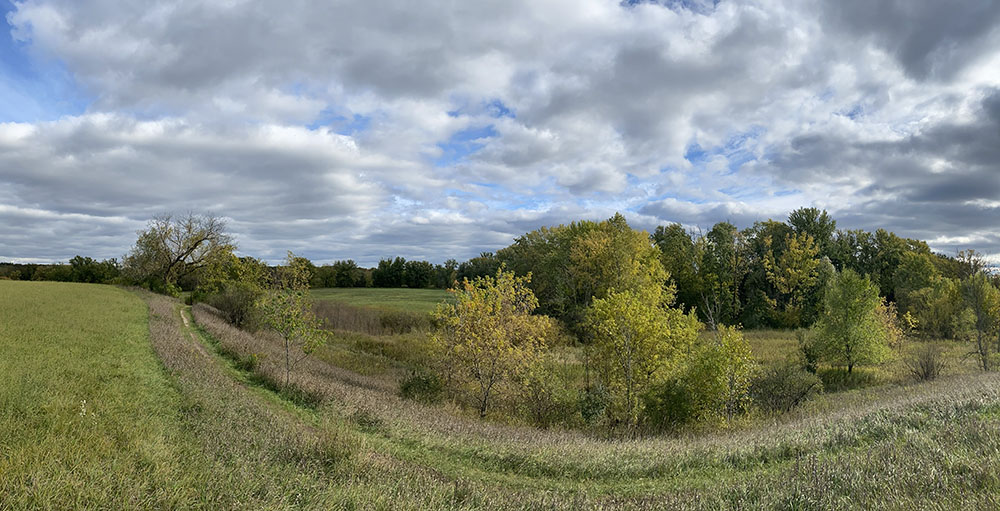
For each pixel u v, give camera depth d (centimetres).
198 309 3469
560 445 1094
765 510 626
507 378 1969
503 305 2031
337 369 2286
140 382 1157
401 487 739
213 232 5791
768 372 2261
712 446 1067
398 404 1477
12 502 498
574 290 5900
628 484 884
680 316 2244
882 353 3133
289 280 1670
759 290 6606
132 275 5669
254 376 1597
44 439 668
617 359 1902
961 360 3341
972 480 597
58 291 3616
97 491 538
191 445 765
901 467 679
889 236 7175
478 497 745
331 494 659
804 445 975
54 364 1180
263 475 678
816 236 6875
